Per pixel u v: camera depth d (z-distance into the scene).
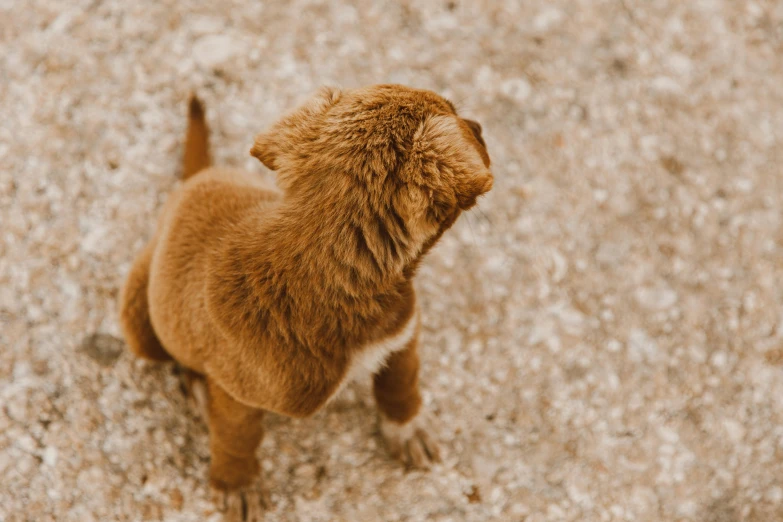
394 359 1.57
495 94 1.78
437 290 1.72
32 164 1.71
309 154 1.49
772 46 1.84
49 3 1.77
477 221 1.74
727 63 1.83
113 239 1.70
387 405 1.63
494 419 1.69
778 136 1.80
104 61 1.75
